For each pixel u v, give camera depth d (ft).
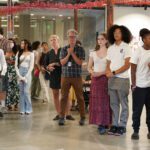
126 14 44.57
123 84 20.99
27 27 45.75
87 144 19.57
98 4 40.45
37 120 26.02
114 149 18.66
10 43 29.22
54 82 25.85
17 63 28.25
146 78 20.10
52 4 41.73
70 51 23.52
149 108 20.63
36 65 35.09
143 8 44.75
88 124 24.68
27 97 28.37
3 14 40.55
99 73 21.90
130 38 21.44
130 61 20.52
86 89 28.96
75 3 42.68
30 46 28.35
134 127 20.72
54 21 46.39
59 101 26.03
